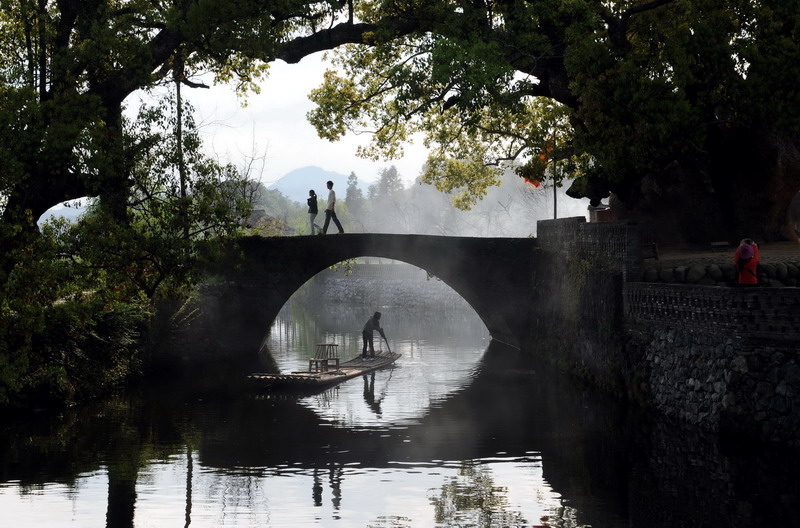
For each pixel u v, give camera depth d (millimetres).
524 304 31094
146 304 26016
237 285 29750
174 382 25156
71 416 19688
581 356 23922
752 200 24359
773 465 13992
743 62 21172
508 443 16609
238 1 20703
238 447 16500
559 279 26734
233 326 29703
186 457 15719
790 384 14633
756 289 15031
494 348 33438
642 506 12156
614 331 20938
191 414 20031
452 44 22047
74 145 17828
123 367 24141
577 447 16047
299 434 17734
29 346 17344
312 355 32094
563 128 28938
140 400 22078
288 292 29844
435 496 13031
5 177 16688
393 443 16781
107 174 18156
